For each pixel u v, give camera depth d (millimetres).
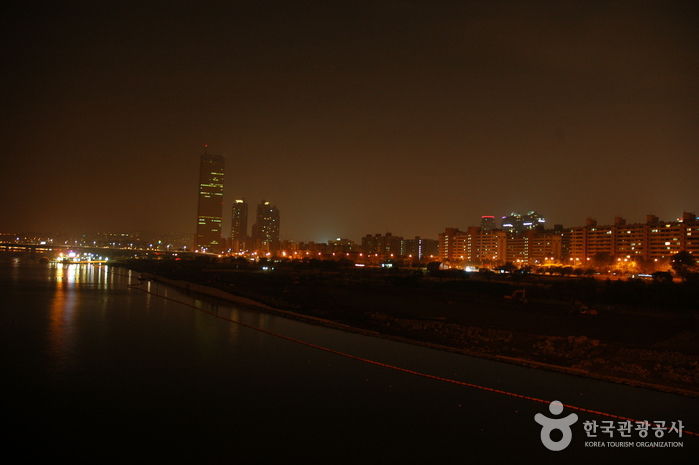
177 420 27562
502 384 36125
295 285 117875
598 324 57094
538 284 118312
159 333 55812
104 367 39031
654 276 100062
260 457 23078
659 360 42312
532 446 25047
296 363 41719
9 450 23234
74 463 22000
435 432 26625
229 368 39531
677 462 23562
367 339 54000
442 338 56094
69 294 103875
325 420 28062
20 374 36375
